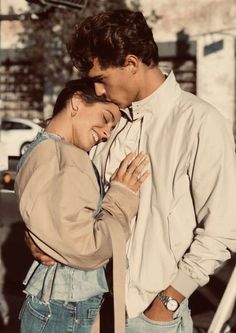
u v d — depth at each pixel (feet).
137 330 8.79
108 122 8.61
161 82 8.74
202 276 8.49
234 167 8.46
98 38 8.33
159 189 8.59
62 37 81.51
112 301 8.79
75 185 7.93
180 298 8.59
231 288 15.24
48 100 84.89
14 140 74.23
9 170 60.18
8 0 83.56
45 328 8.50
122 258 8.13
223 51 80.69
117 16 8.38
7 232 31.24
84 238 7.91
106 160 9.25
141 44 8.38
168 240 8.58
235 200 8.42
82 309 8.44
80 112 8.53
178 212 8.57
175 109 8.71
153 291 8.60
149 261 8.61
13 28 85.46
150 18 82.07
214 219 8.40
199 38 81.41
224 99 81.10
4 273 23.77
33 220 7.95
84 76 8.80
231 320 16.10
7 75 87.97
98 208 8.35
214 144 8.40
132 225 8.75
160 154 8.64
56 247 7.98
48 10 38.68
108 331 8.80
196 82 82.02
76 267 8.14
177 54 82.23
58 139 8.39
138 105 8.79
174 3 81.56
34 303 8.56
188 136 8.52
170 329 8.71
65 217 7.86
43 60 83.66
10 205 40.78
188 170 8.58
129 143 9.01
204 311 20.65
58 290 8.34
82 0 30.76
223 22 80.43
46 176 8.00
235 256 26.27
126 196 8.37
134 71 8.51
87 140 8.57
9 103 88.48
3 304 19.74
